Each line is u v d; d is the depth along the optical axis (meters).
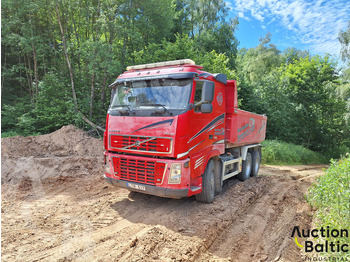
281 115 23.00
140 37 16.88
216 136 6.36
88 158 9.36
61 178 7.79
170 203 5.99
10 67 17.28
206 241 4.27
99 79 16.97
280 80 26.77
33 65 18.41
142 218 5.08
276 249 4.36
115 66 14.94
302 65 27.02
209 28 31.08
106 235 4.25
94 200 6.01
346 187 4.46
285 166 15.00
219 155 6.82
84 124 15.34
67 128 11.31
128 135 5.41
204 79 5.69
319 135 26.17
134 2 17.02
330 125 26.64
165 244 4.03
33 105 16.02
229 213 5.53
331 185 5.32
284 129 23.89
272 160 16.09
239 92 22.69
